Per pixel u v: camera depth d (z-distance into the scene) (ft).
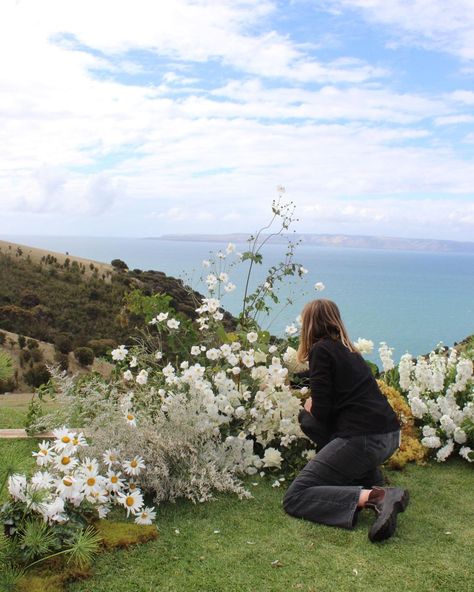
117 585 9.52
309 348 13.67
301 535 11.56
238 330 19.62
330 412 13.06
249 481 14.74
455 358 20.10
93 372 18.45
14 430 17.66
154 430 13.79
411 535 11.69
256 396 15.81
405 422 17.51
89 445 13.84
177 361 18.78
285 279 19.85
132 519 12.10
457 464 16.35
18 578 9.06
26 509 9.99
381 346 19.61
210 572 10.02
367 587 9.67
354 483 13.23
